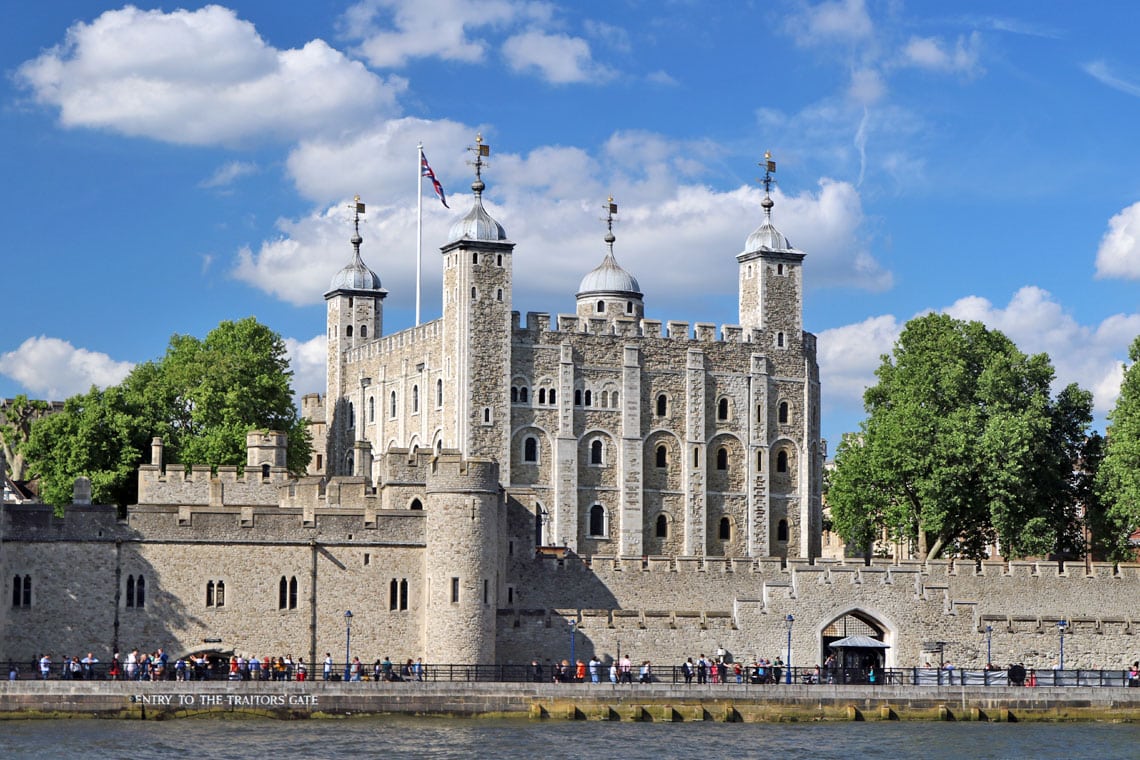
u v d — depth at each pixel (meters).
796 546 134.38
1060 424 116.25
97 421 107.62
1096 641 94.62
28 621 79.50
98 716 73.75
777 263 135.75
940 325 120.19
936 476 109.69
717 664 83.62
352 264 148.38
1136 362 109.06
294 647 82.19
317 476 94.50
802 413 135.38
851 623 92.38
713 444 132.12
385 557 83.44
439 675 80.88
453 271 127.00
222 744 67.88
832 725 78.69
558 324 128.38
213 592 81.62
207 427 116.75
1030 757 70.19
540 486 126.81
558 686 78.38
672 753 68.62
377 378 139.38
